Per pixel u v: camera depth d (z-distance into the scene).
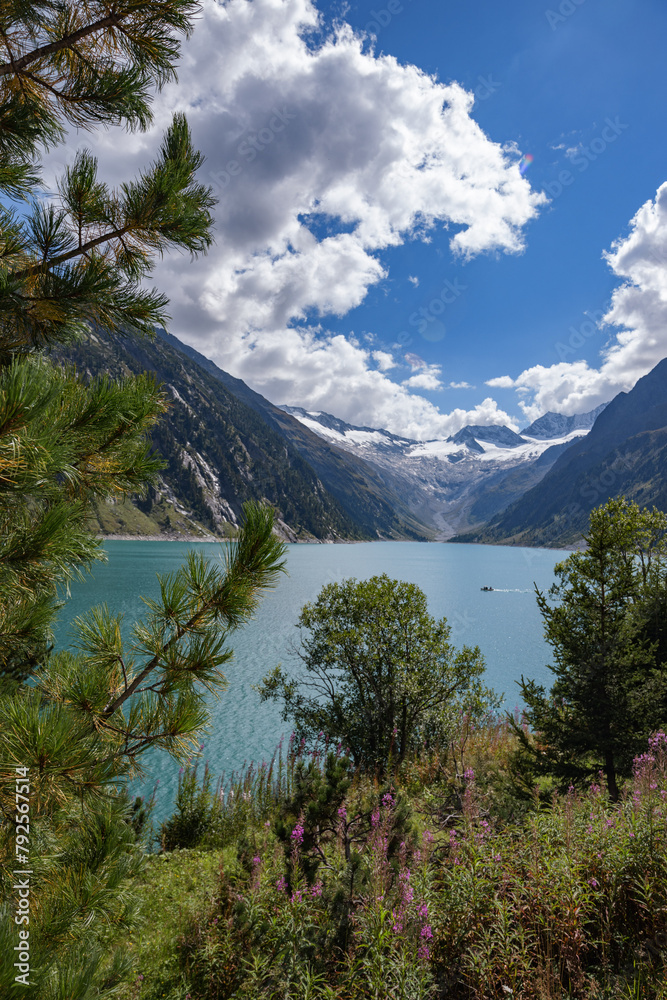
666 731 9.62
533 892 4.71
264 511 2.74
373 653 17.19
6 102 2.98
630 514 11.09
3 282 2.58
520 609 92.69
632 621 11.38
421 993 3.92
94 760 2.36
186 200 3.22
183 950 5.88
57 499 2.39
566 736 10.88
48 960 2.21
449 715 17.64
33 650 2.86
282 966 4.75
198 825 11.84
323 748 16.61
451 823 7.89
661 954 3.96
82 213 3.02
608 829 5.32
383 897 4.76
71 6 2.92
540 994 3.77
